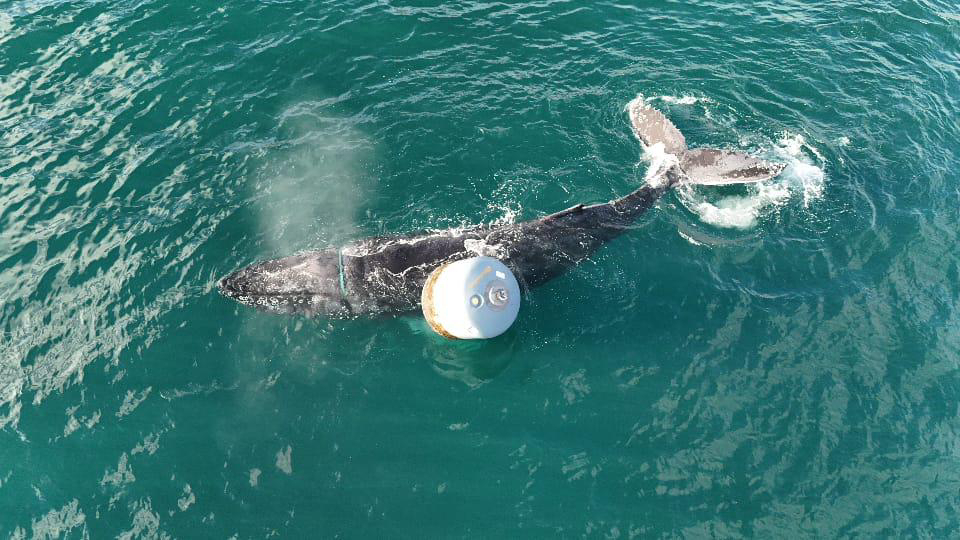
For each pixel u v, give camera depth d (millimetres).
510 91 19812
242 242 15805
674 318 14781
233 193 16922
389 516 11734
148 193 16828
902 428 12992
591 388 13617
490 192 17156
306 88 19812
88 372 13492
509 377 13789
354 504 11867
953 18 23016
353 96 19609
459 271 13438
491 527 11664
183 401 13141
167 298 14711
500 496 12047
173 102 19219
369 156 17906
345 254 15008
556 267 15484
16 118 18547
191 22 21609
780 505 11992
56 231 15883
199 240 15812
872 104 19875
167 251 15570
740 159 17672
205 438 12641
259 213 16469
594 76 20422
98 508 11688
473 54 21016
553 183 17422
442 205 16797
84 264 15250
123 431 12688
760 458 12578
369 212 16578
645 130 18641
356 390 13469
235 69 20219
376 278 14617
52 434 12609
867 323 14688
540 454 12625
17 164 17328
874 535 11641
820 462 12523
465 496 12031
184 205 16594
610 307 14945
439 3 22844
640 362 14039
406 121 18859
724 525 11750
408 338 14266
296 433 12781
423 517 11742
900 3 23609
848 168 18078
